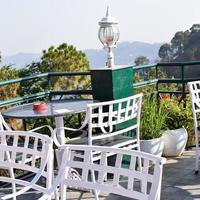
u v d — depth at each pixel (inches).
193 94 151.9
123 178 142.6
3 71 492.7
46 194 73.1
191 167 165.0
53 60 582.2
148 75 198.7
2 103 166.4
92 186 73.8
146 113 174.7
